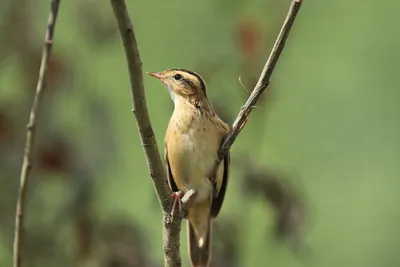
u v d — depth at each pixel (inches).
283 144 661.9
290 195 454.0
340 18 676.7
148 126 294.7
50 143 454.9
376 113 682.2
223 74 467.5
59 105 463.5
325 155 677.9
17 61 464.8
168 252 323.9
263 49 476.7
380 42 678.5
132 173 589.0
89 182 462.0
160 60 611.5
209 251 430.6
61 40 528.4
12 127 454.0
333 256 685.9
